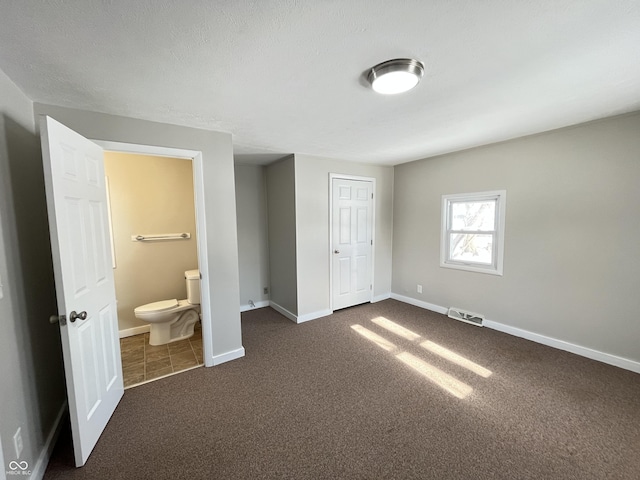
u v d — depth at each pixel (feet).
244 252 13.70
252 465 5.07
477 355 8.88
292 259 12.01
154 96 5.80
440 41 4.09
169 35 3.84
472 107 6.66
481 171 10.77
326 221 12.48
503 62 4.69
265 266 14.37
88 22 3.53
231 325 8.84
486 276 10.98
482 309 11.25
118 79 5.07
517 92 5.87
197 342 10.35
